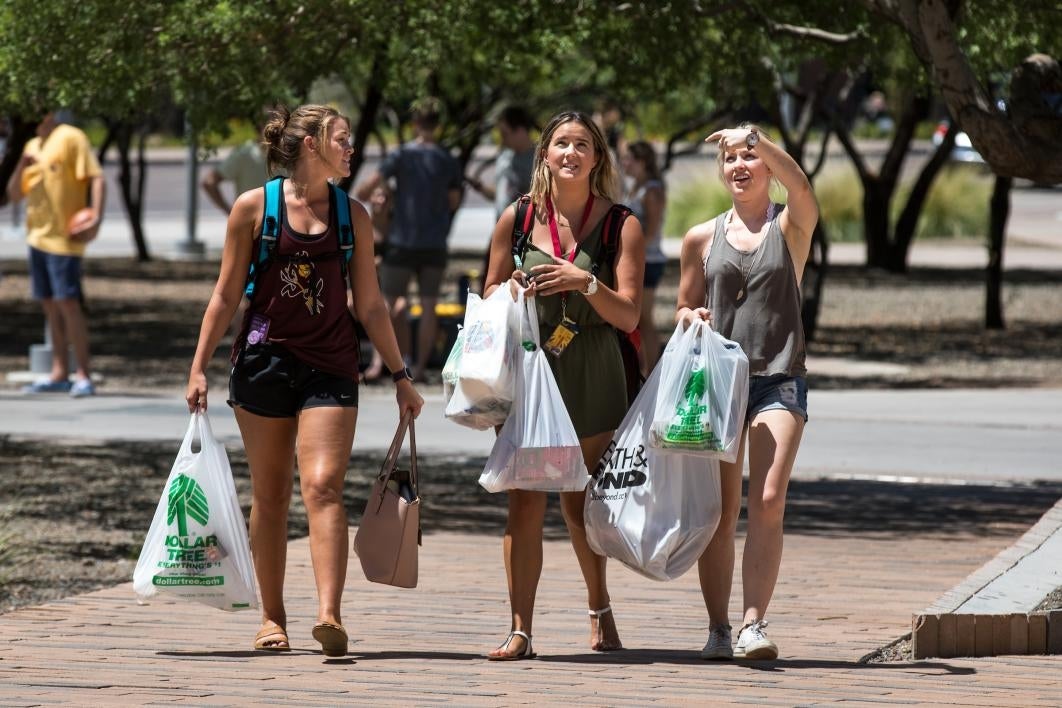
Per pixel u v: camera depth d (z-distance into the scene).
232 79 33.69
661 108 79.94
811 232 20.64
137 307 78.62
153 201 150.00
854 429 44.97
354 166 55.44
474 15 33.00
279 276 20.34
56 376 50.25
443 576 26.89
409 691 18.41
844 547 29.69
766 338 20.44
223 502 20.80
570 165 20.36
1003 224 72.38
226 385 52.53
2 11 31.95
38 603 26.30
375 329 20.95
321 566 20.28
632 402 21.03
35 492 35.66
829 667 20.16
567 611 24.12
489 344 19.81
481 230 125.69
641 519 20.16
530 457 19.72
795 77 75.56
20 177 49.16
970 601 22.16
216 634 22.27
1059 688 18.83
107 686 18.61
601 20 35.06
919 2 26.19
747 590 20.22
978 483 37.28
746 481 36.91
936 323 75.12
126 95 33.84
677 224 123.56
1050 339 69.06
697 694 18.34
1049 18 32.47
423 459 40.38
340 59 35.47
